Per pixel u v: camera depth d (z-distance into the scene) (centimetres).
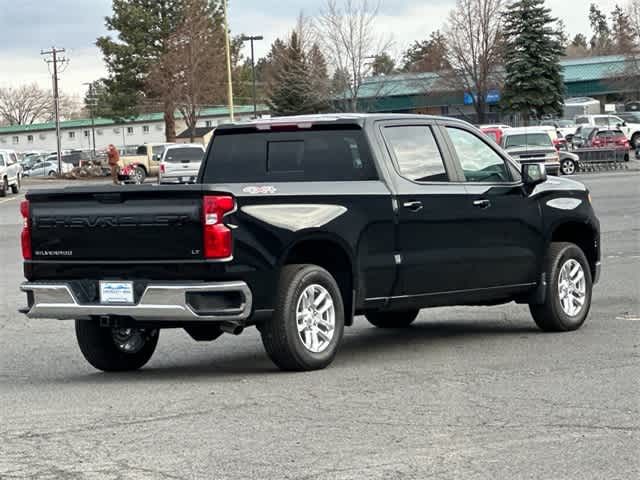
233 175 1012
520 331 1127
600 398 762
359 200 931
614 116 7006
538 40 7269
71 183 7000
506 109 7338
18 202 4575
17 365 1008
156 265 851
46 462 613
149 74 8512
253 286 855
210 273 837
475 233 1024
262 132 1009
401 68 8194
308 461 603
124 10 8569
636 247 1988
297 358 884
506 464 591
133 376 927
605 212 2797
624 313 1230
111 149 5494
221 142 1024
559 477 566
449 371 888
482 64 7188
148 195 850
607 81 9275
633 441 639
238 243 845
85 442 659
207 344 1112
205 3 8606
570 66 9819
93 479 576
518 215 1066
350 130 977
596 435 655
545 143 4150
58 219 885
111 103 8719
